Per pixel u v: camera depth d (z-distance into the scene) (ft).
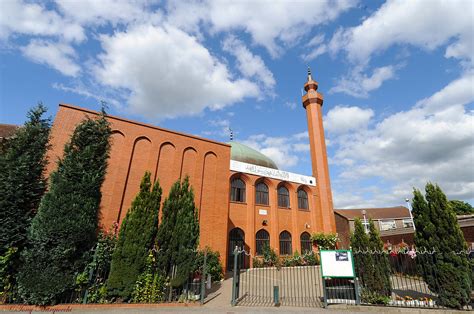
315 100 105.70
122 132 51.01
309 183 91.81
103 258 31.01
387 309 27.63
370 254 31.86
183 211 35.47
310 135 102.83
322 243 81.30
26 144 31.40
